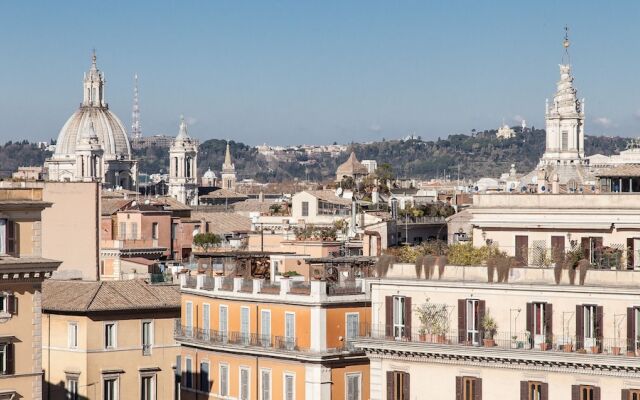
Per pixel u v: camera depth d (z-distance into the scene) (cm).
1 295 11981
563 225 13275
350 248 19512
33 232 12244
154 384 17025
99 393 16650
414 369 12519
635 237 12962
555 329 11781
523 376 11838
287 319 14612
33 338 12150
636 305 11412
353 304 14412
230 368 15350
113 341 16800
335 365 14288
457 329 12325
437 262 12544
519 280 12050
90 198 19250
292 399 14475
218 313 15650
